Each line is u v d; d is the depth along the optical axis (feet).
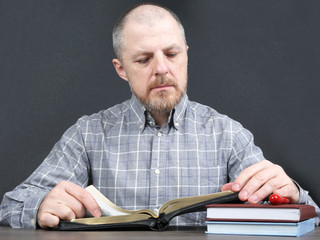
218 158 5.95
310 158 8.21
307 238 3.56
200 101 8.51
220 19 8.64
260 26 8.55
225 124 6.10
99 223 4.33
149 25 5.26
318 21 8.38
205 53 8.61
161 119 6.05
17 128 8.68
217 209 3.90
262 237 3.62
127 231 4.24
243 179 4.30
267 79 8.45
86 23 8.89
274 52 8.48
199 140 6.01
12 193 5.16
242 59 8.54
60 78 8.77
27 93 8.75
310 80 8.33
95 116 6.40
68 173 5.88
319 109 8.24
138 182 5.88
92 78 8.77
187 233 4.00
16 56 8.80
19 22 8.85
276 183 4.30
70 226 4.40
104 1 8.89
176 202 4.24
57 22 8.86
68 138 6.17
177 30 5.34
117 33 5.59
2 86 8.76
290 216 3.67
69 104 8.72
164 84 5.23
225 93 8.50
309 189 8.15
